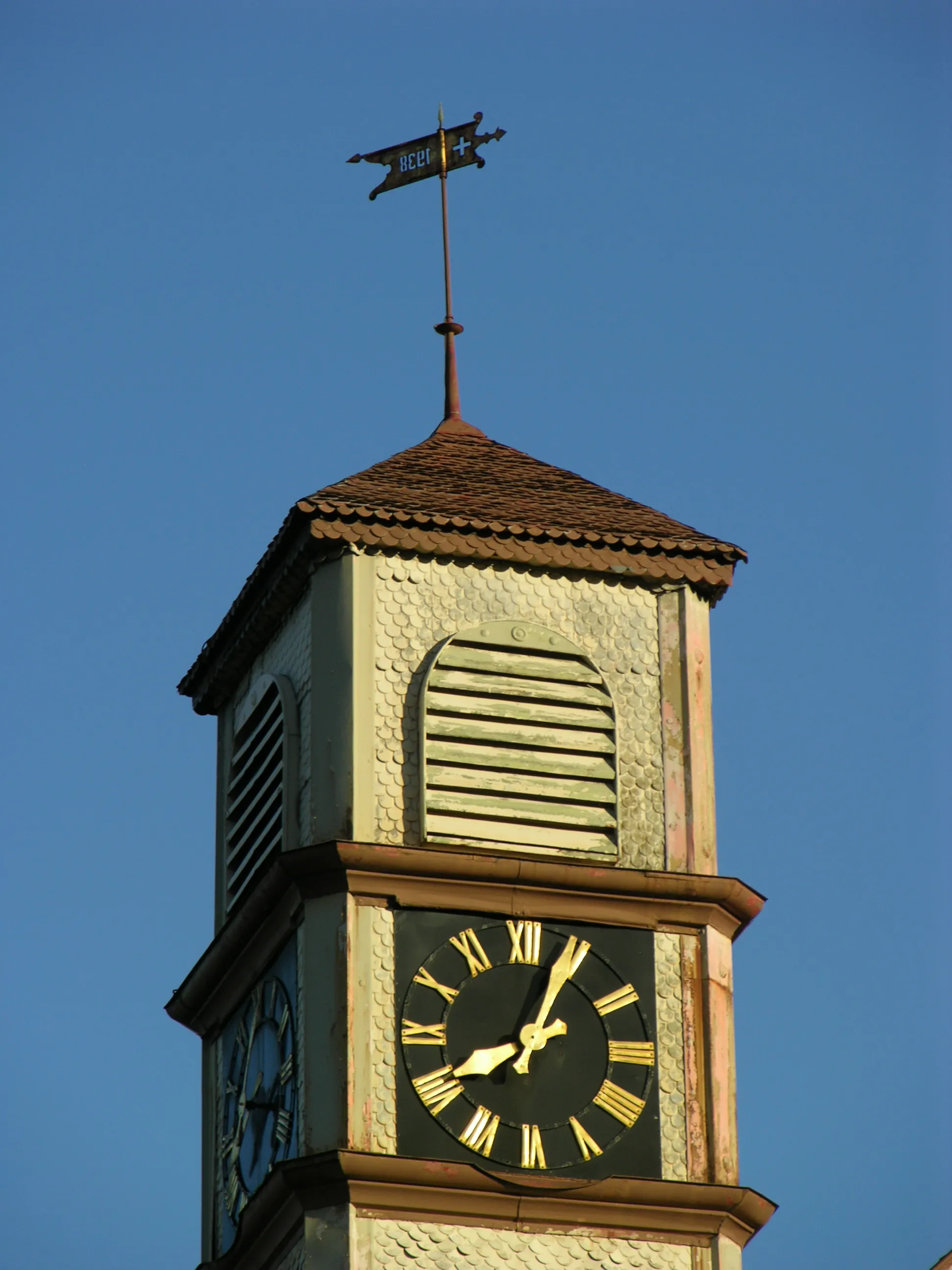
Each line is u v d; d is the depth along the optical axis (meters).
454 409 85.19
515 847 78.00
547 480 82.81
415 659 79.00
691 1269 76.25
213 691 83.94
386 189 87.25
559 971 77.31
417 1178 75.44
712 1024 77.81
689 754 79.56
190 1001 81.69
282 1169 75.50
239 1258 77.75
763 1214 77.00
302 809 78.69
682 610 80.56
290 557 80.31
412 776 78.12
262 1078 78.56
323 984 76.75
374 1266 75.00
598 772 79.00
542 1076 76.69
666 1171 76.69
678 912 78.38
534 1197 75.81
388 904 77.25
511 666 79.19
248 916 78.88
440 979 76.94
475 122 87.19
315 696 78.88
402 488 81.06
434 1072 76.31
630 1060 77.19
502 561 80.06
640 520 81.44
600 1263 75.88
